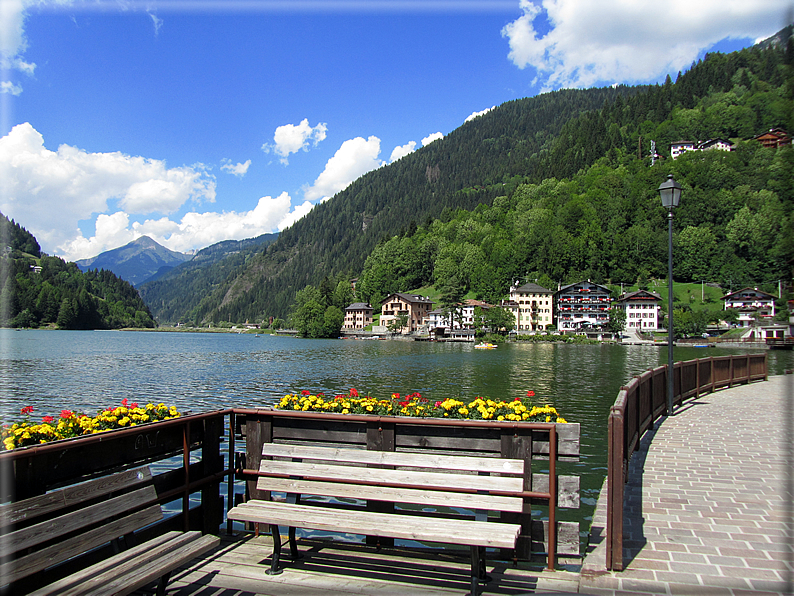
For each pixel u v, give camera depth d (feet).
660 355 280.31
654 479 27.89
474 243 630.33
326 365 207.51
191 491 18.39
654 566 17.25
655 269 497.05
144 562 14.29
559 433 16.93
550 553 16.96
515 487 16.31
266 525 20.72
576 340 423.64
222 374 168.76
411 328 539.29
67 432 15.38
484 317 459.32
